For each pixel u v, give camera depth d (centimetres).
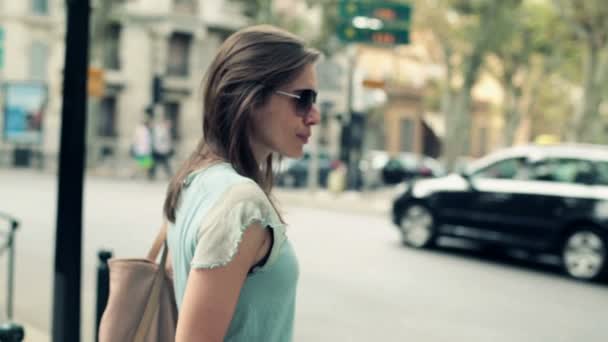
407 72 4862
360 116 2386
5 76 3703
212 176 168
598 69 2325
